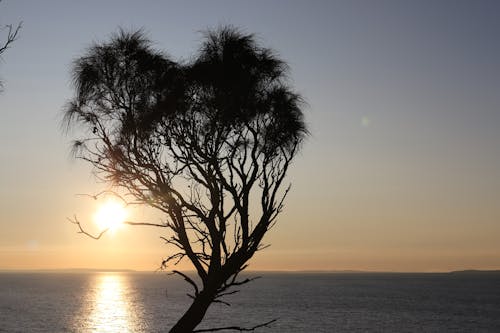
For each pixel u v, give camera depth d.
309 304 150.62
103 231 7.89
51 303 152.75
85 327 95.62
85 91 8.20
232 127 8.20
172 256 7.89
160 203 7.89
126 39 8.21
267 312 122.25
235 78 7.94
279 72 8.27
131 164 8.00
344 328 94.94
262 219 7.83
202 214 7.84
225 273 7.71
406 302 163.25
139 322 103.38
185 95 7.99
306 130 8.52
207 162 7.95
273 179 8.06
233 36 8.08
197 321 7.64
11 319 106.75
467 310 134.38
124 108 8.18
